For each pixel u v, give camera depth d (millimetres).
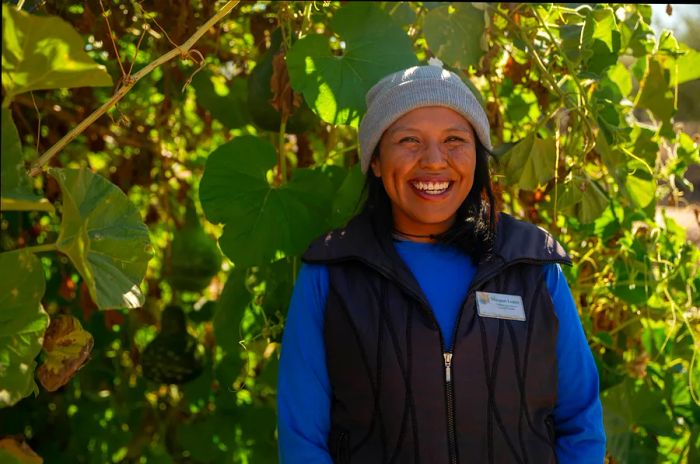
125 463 2936
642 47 2518
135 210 1519
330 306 1693
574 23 2447
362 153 1800
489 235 1724
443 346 1640
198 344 2861
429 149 1677
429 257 1751
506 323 1662
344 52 2150
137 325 3002
